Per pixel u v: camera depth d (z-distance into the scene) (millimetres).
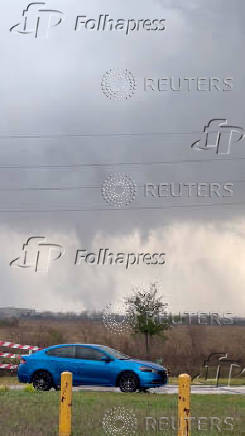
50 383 19812
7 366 27281
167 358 28281
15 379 25922
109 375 19406
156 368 19422
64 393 9961
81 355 19875
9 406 15078
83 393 18266
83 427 12438
